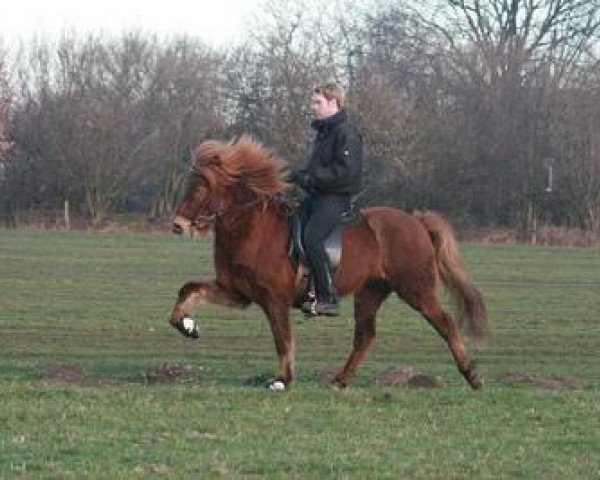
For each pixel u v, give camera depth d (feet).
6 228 211.00
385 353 68.18
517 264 142.61
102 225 216.33
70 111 224.12
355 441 35.99
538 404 43.62
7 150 220.84
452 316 49.62
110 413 38.93
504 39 237.66
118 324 78.02
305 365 61.62
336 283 45.88
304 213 45.57
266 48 234.58
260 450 34.22
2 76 225.15
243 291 45.60
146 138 229.45
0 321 78.18
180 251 152.56
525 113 220.64
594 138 211.82
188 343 70.33
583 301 99.91
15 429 36.17
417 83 238.89
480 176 216.54
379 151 215.51
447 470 32.71
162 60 236.63
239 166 44.80
